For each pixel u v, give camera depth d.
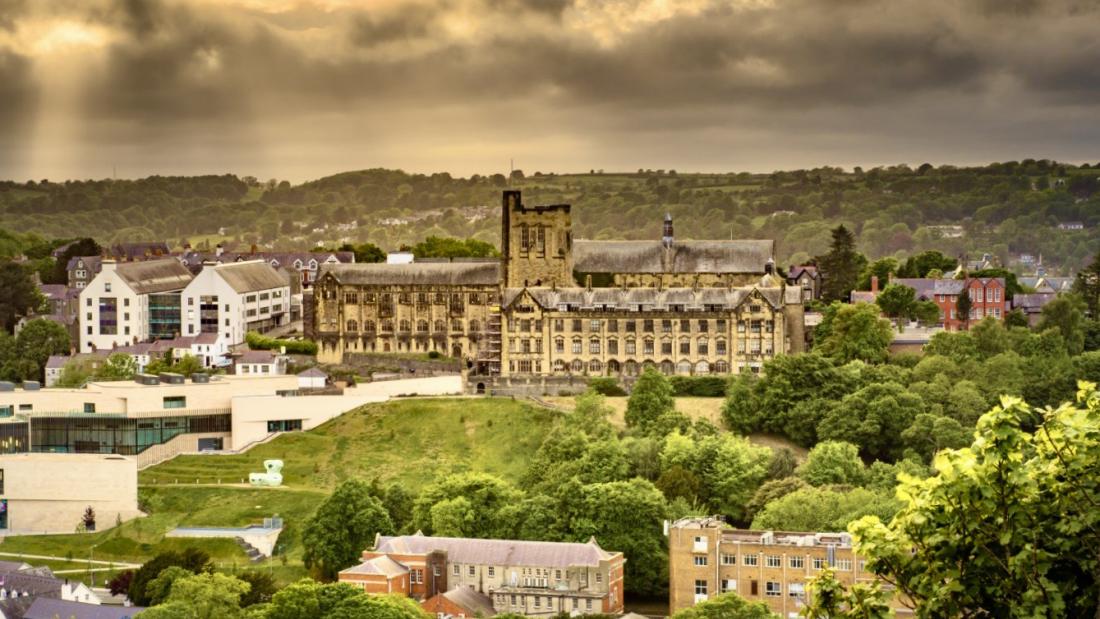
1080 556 125.81
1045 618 123.75
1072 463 126.31
